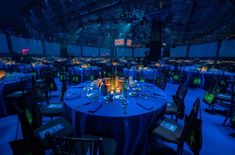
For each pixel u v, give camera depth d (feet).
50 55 60.03
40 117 6.89
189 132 5.10
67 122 6.18
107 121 4.70
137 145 5.31
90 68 22.26
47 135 3.04
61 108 7.75
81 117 5.02
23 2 22.25
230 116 8.82
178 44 79.92
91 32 50.90
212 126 8.90
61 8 24.07
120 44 33.37
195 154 4.77
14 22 35.65
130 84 8.77
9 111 10.19
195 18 29.35
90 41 77.36
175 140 5.06
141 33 49.34
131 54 96.27
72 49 72.23
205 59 63.36
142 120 4.95
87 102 5.82
